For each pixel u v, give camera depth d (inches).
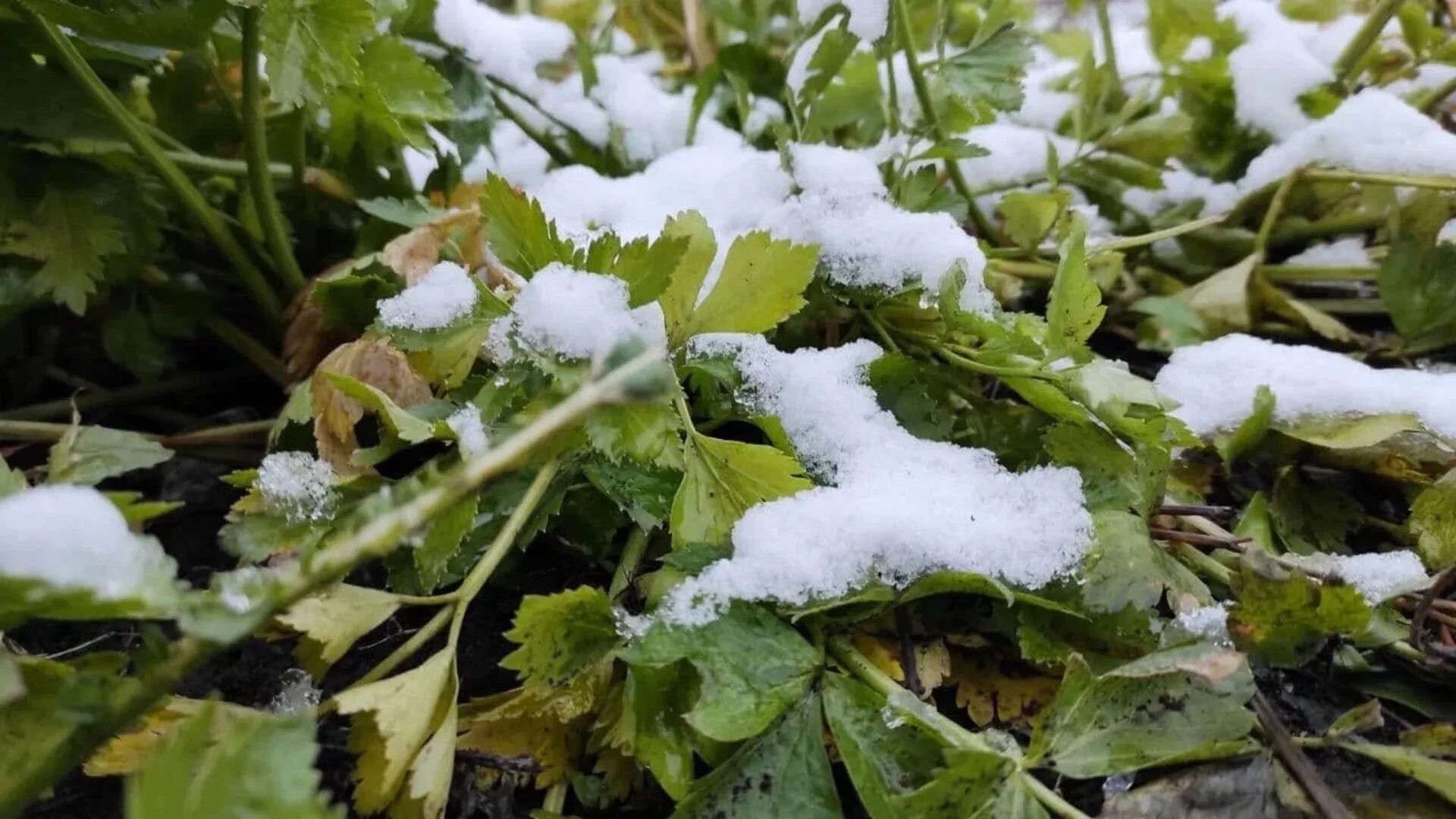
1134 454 10.1
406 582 9.8
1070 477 10.0
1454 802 8.6
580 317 9.0
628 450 8.8
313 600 8.2
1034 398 10.6
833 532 9.1
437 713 8.2
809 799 8.2
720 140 15.2
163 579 6.8
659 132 15.5
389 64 11.6
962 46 17.8
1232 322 13.4
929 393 11.6
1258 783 8.6
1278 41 15.1
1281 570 8.8
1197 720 8.4
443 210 12.8
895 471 10.1
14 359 12.9
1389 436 10.7
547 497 9.6
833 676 8.6
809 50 14.4
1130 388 9.7
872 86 14.2
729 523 9.3
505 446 6.4
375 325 10.1
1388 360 13.3
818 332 12.4
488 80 14.6
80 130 11.1
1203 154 15.5
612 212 13.0
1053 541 9.4
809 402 10.5
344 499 9.7
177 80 12.7
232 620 6.3
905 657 9.4
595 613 8.6
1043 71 18.0
